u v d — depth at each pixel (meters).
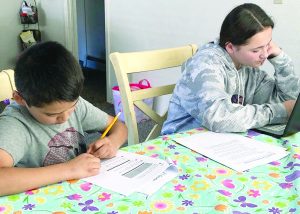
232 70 1.34
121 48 3.19
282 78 1.46
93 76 4.23
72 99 0.89
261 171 0.93
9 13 3.86
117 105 2.89
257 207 0.77
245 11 1.23
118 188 0.83
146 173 0.90
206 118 1.18
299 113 1.13
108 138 1.08
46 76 0.85
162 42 2.81
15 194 0.79
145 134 2.71
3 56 3.93
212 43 1.41
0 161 0.85
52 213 0.73
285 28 2.07
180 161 0.97
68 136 1.08
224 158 0.99
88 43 4.43
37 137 1.00
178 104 1.39
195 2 2.50
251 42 1.22
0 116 0.96
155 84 2.95
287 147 1.07
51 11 3.96
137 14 2.94
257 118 1.19
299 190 0.83
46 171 0.83
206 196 0.81
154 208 0.76
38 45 0.92
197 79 1.27
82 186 0.83
